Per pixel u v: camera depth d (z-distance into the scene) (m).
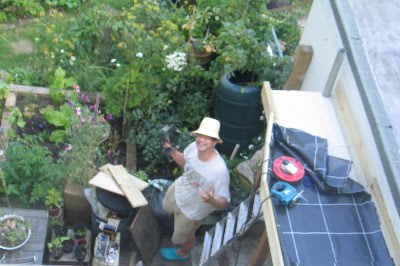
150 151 5.99
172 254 5.40
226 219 5.27
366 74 4.27
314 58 5.47
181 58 6.27
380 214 3.75
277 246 3.48
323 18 5.29
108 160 5.99
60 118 5.88
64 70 6.59
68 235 5.07
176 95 6.48
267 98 4.62
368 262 3.50
